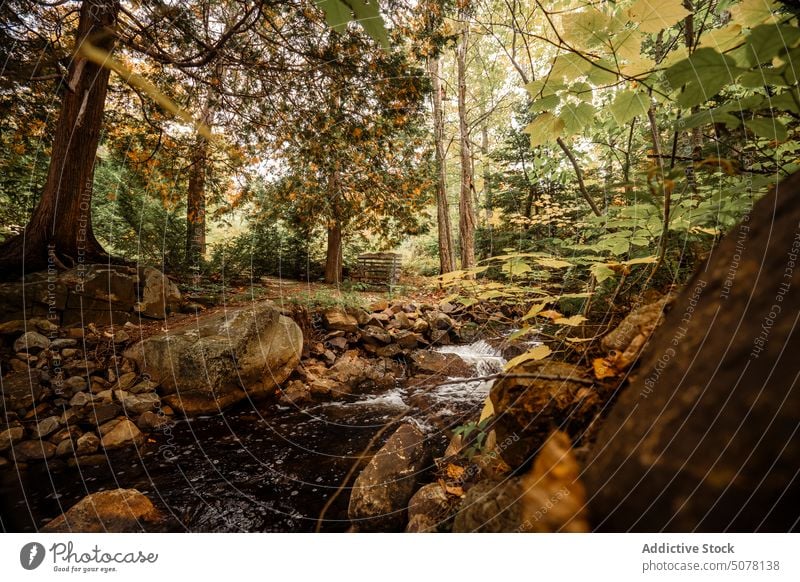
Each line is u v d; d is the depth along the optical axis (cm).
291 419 355
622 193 147
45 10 207
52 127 449
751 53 61
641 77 106
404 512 181
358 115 457
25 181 545
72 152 412
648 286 172
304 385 425
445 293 691
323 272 972
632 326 117
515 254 172
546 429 112
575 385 114
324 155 462
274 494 237
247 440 311
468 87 1050
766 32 55
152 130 457
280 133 428
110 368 344
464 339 570
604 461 79
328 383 438
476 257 762
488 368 475
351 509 190
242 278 703
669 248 179
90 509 197
